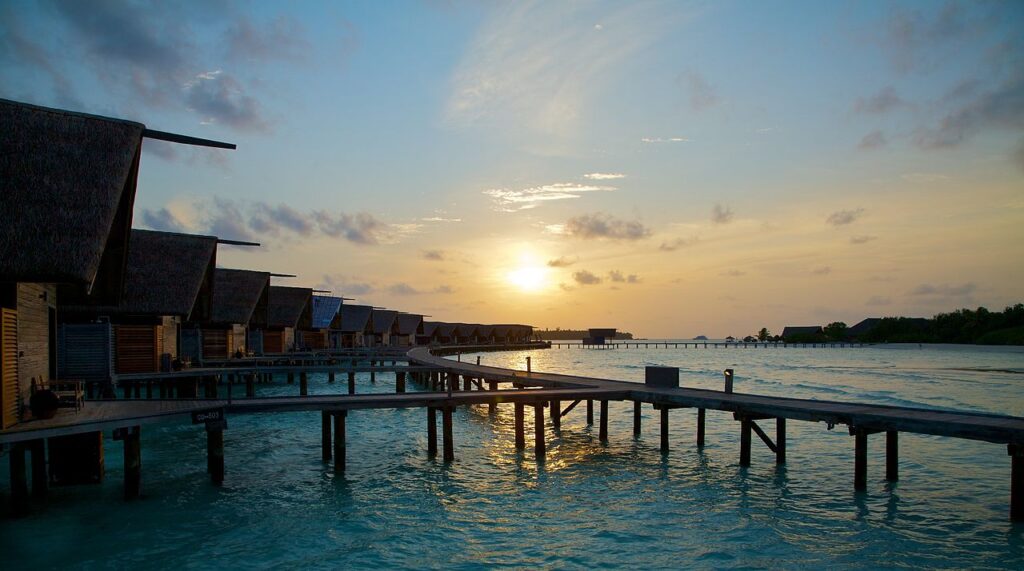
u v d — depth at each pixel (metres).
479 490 15.41
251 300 41.69
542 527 12.62
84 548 11.36
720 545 11.66
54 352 17.88
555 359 109.69
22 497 13.09
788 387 47.56
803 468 18.05
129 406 16.34
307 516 13.27
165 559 10.84
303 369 32.88
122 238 18.02
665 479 16.61
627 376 61.22
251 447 20.88
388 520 13.02
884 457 19.84
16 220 13.20
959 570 10.56
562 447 21.08
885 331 155.75
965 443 22.39
